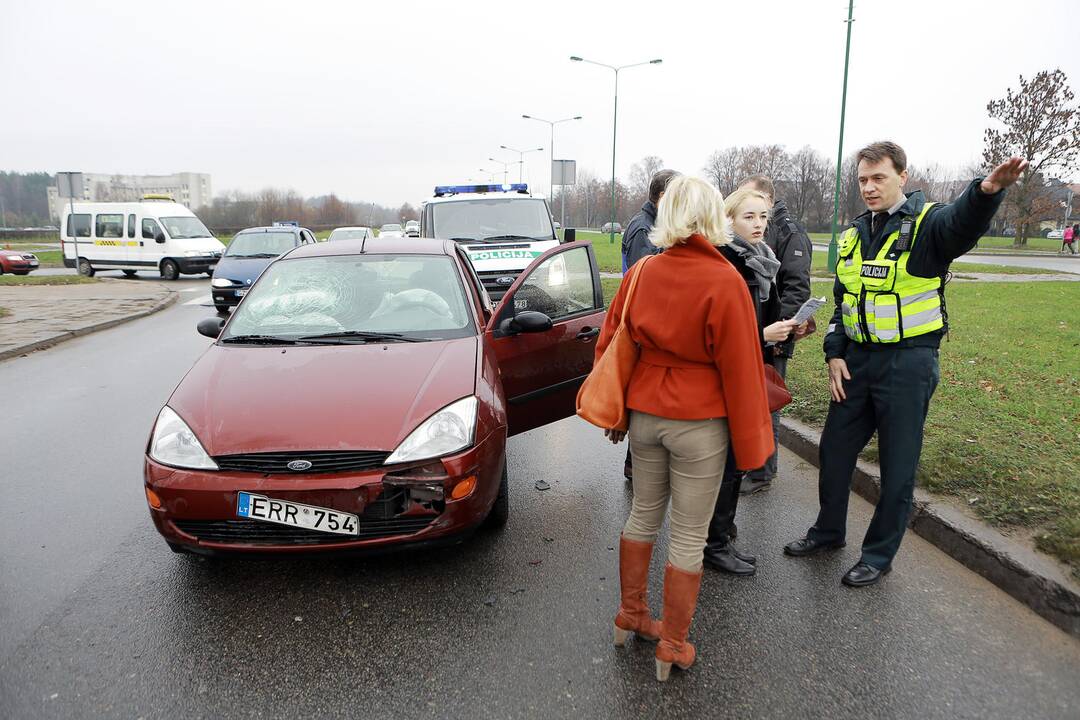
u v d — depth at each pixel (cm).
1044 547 315
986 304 1288
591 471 479
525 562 344
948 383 634
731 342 234
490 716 236
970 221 271
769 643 277
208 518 295
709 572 335
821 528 351
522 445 543
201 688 250
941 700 243
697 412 242
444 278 446
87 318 1155
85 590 316
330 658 267
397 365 354
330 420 307
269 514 292
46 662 264
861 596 311
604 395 257
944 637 279
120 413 612
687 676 257
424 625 289
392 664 264
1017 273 2108
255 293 434
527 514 403
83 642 277
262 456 296
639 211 416
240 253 1515
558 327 449
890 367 309
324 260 459
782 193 7762
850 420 332
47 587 319
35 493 432
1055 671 259
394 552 305
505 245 948
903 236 300
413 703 242
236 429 305
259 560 345
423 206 1059
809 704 242
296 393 327
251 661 265
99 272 2470
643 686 252
